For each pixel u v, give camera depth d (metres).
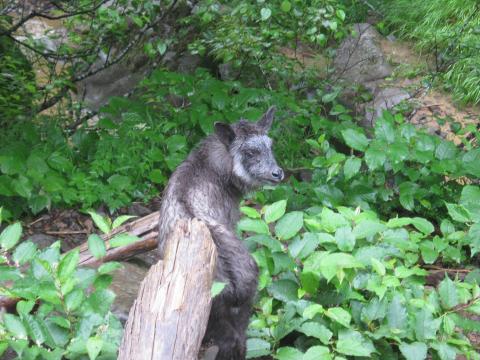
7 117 4.68
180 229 3.04
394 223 3.66
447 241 3.86
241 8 4.80
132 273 3.75
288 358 3.26
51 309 3.10
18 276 3.19
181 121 4.73
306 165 4.57
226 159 3.57
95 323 3.04
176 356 2.84
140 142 4.55
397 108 4.98
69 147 4.53
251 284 3.27
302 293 3.44
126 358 2.84
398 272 3.49
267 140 3.63
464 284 3.54
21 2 4.92
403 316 3.35
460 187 4.46
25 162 4.23
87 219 4.27
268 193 4.34
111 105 4.75
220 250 3.26
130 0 4.90
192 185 3.48
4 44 4.99
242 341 3.29
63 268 3.12
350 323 3.45
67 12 4.63
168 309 2.88
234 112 4.68
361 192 4.33
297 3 4.82
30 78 5.06
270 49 5.06
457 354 3.52
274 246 3.44
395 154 4.27
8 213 3.98
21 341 2.96
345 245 3.49
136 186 4.43
